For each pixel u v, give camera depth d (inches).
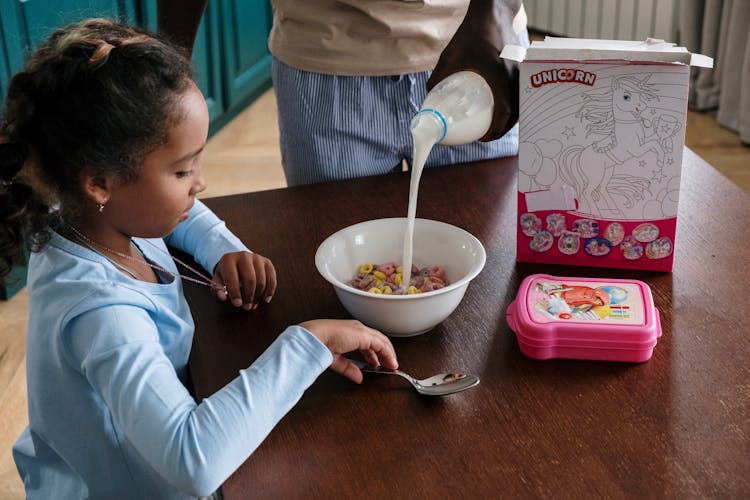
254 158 132.3
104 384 32.6
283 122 61.2
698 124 135.3
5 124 34.5
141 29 38.7
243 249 46.0
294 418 34.8
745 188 114.0
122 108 32.6
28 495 40.8
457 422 34.1
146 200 35.3
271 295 43.0
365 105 58.4
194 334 41.0
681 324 39.4
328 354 34.4
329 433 33.8
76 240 37.3
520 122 42.2
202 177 37.2
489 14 43.4
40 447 39.2
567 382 36.2
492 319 40.9
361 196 53.2
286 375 33.5
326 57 56.6
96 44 33.6
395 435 33.5
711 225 47.3
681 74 39.3
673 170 41.3
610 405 34.6
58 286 34.8
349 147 59.9
